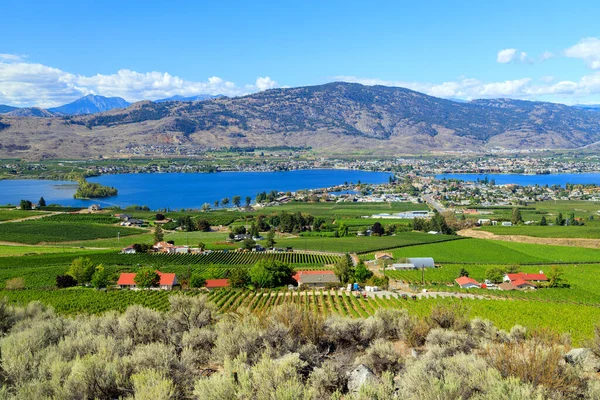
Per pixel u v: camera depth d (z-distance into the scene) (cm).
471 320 4297
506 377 2236
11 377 2303
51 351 2580
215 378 2134
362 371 2445
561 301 8275
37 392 2052
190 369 2438
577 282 10262
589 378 2531
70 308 7056
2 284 9569
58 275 10381
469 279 10131
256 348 2838
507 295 8812
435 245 15162
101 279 9531
